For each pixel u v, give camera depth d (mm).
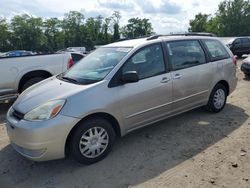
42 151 3648
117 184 3520
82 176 3738
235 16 67000
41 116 3674
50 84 4461
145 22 96000
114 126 4297
